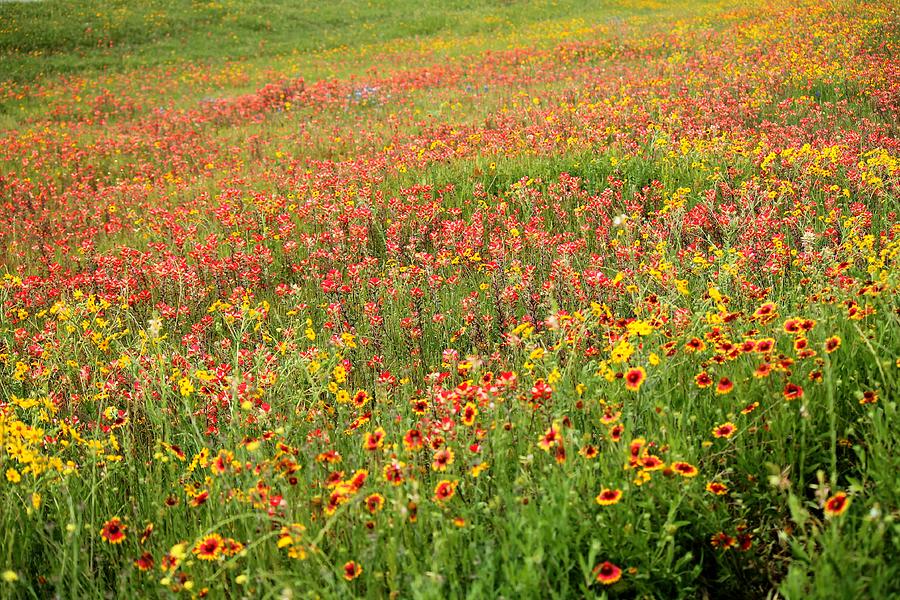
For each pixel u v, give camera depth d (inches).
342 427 135.2
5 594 99.8
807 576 84.8
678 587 91.2
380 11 1446.9
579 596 88.4
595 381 130.5
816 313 137.6
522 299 197.0
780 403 109.3
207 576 102.4
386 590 93.7
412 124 542.3
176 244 305.7
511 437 117.8
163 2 1392.7
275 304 249.3
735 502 103.5
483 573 84.7
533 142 385.7
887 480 91.8
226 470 115.1
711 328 137.1
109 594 104.8
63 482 113.6
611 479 101.1
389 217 311.7
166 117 706.8
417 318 204.2
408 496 99.0
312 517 107.7
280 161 483.5
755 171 305.0
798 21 768.3
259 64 1096.8
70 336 195.6
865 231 218.7
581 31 1021.8
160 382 150.3
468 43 1082.1
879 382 115.7
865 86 458.9
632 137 390.3
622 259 208.4
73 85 944.3
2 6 1279.5
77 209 430.6
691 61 627.5
